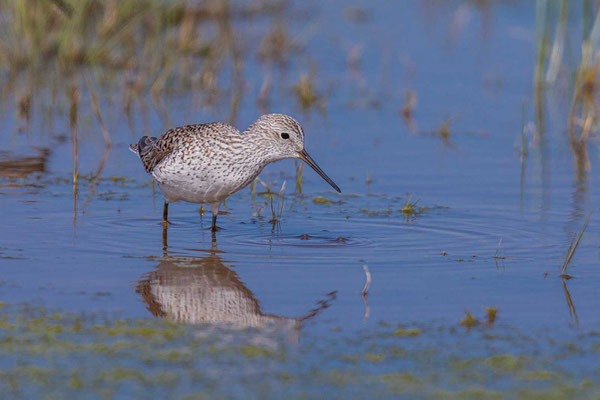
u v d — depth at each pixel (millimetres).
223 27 26781
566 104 21891
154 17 25000
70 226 13359
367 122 20469
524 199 15359
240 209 14820
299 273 11516
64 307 10141
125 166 17031
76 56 23641
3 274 11148
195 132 13305
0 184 15531
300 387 8266
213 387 8227
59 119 19953
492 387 8336
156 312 10086
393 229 13625
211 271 11516
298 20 29438
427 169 17266
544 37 22656
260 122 13500
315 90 22812
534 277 11445
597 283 11234
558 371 8703
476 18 30188
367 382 8391
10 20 23469
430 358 8969
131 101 21172
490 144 19031
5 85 22188
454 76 24234
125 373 8477
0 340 9164
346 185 16266
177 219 14047
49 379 8328
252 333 9547
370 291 10883
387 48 26953
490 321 9977
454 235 13312
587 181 16562
